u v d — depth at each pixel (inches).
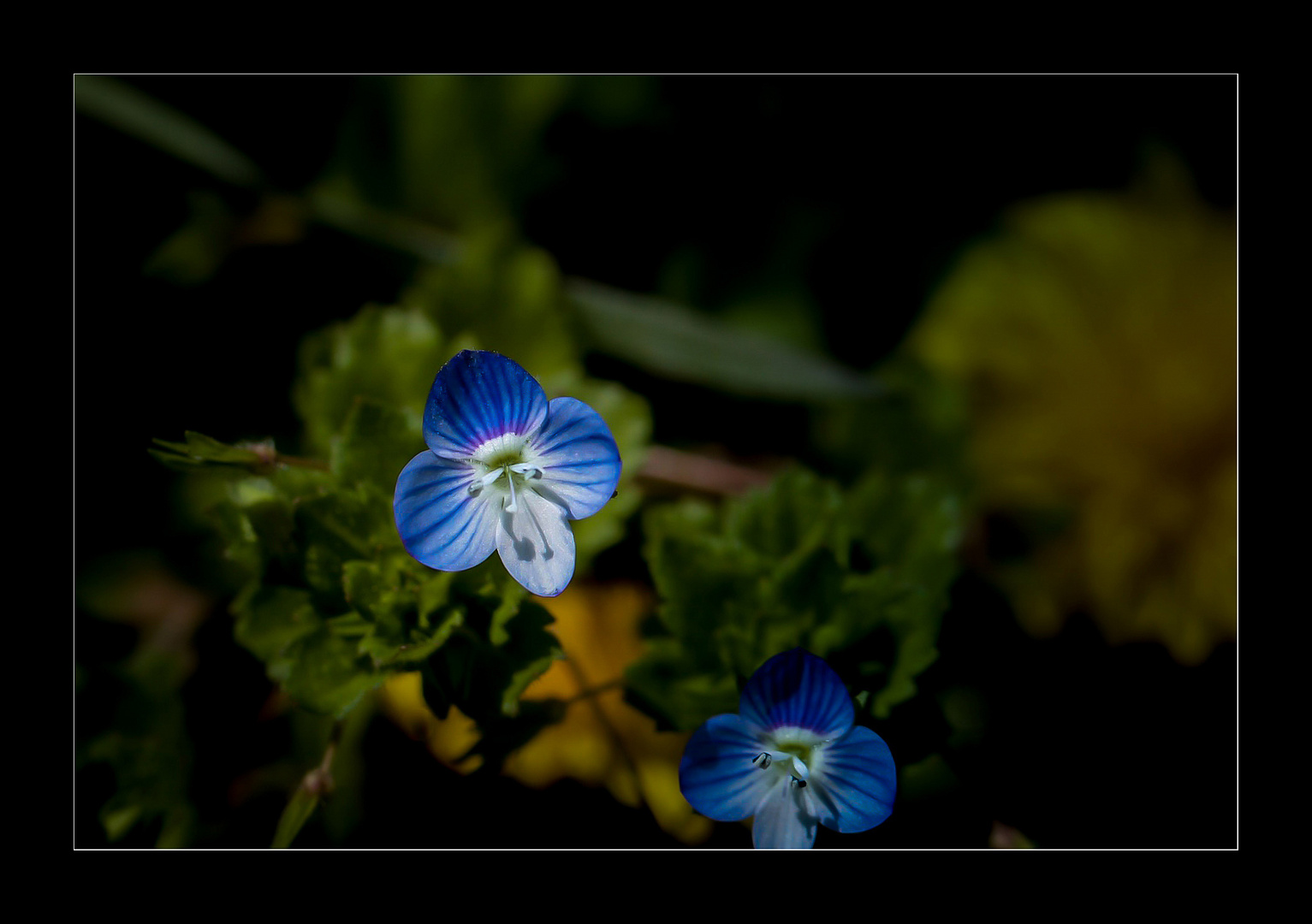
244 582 6.1
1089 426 6.2
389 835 5.8
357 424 5.5
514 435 5.3
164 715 5.9
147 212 6.2
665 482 6.1
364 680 5.4
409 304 6.1
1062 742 5.9
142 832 5.9
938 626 5.6
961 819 5.6
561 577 5.3
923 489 5.9
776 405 6.3
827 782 5.3
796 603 5.6
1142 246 6.2
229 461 5.4
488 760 5.6
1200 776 5.9
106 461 6.1
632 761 5.9
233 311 6.2
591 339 6.2
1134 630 6.1
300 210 6.3
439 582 5.4
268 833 5.9
